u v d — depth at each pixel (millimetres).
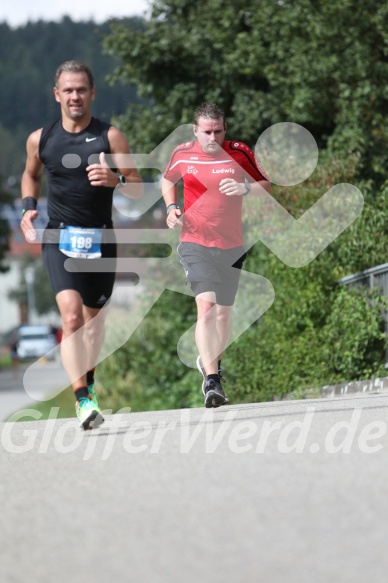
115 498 13422
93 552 10695
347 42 41844
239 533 11094
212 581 9375
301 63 42438
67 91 19984
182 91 49312
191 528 11461
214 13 49719
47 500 13633
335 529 10992
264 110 46938
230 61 47062
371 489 12875
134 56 49656
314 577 9336
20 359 162250
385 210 31484
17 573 10031
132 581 9508
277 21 45781
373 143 41281
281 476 14133
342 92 41469
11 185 132000
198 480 14250
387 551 10078
